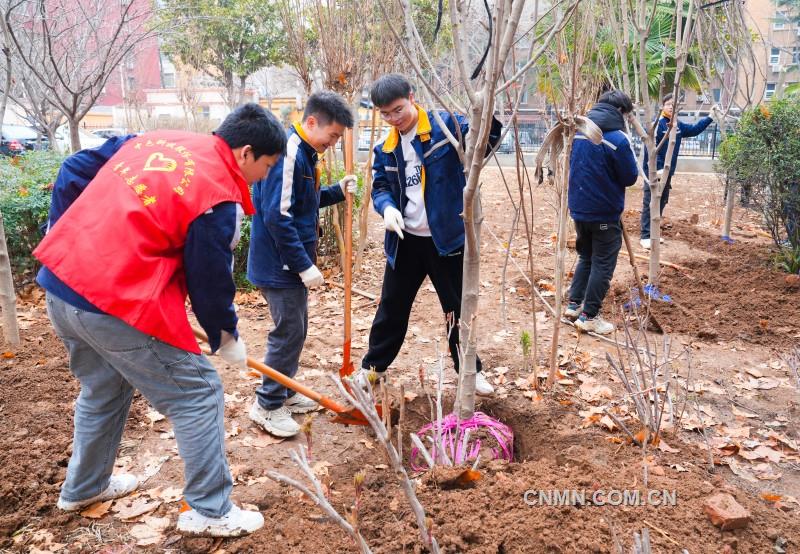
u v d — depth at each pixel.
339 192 3.96
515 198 11.27
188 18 9.51
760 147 6.55
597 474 3.02
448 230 3.76
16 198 6.20
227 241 2.45
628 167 4.82
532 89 5.51
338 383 2.03
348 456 3.53
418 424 3.95
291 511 2.93
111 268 2.36
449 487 3.00
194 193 2.41
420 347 5.05
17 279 6.22
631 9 5.53
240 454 3.49
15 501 2.99
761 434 3.71
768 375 4.49
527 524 2.65
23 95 10.30
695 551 2.54
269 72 24.45
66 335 2.57
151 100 24.56
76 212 2.48
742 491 3.03
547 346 4.98
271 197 3.22
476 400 4.15
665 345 3.75
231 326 2.62
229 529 2.72
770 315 5.59
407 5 3.04
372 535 2.75
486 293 6.21
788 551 2.63
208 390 2.62
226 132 2.61
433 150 3.55
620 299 5.98
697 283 6.41
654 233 5.80
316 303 6.17
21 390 4.10
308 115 3.38
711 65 7.74
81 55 8.26
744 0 7.00
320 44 6.41
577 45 3.93
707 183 13.60
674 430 3.58
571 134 3.82
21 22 7.19
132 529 2.85
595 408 3.90
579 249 5.34
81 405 2.81
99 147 2.73
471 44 4.92
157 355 2.48
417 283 4.00
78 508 2.94
